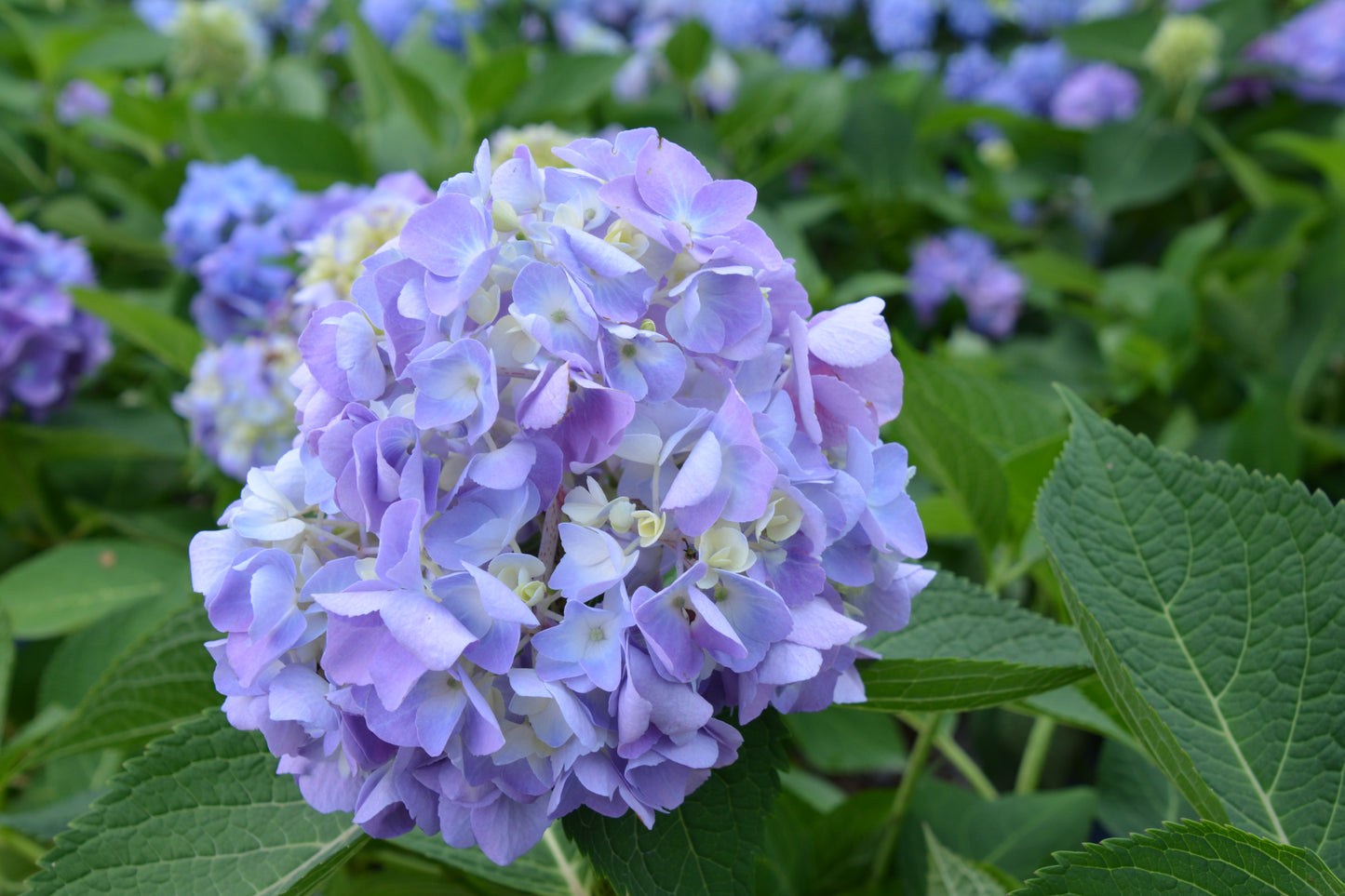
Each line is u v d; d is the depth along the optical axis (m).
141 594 0.89
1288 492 0.52
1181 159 1.40
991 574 0.67
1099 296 1.26
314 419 0.47
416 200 0.73
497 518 0.45
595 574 0.45
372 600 0.43
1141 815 0.67
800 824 0.70
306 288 0.71
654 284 0.46
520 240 0.46
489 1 1.63
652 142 0.47
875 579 0.48
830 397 0.47
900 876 0.67
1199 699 0.51
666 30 1.59
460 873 0.64
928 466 0.64
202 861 0.50
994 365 1.13
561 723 0.45
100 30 1.28
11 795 0.85
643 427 0.45
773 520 0.46
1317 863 0.46
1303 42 1.47
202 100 1.52
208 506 1.15
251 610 0.46
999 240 1.53
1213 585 0.52
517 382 0.46
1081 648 0.55
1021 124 1.52
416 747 0.45
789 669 0.45
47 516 1.05
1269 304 1.19
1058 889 0.47
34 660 0.92
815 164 1.54
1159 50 1.43
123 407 1.08
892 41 1.97
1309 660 0.51
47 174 1.34
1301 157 1.47
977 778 0.73
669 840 0.48
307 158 1.10
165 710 0.60
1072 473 0.53
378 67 1.11
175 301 1.03
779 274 0.48
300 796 0.52
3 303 0.94
